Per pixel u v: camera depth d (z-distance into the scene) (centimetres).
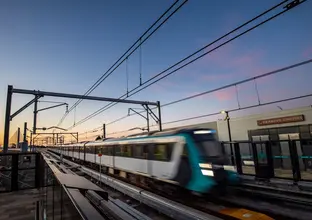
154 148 1246
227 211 794
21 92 1375
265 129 1959
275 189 973
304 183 994
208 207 854
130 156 1512
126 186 1065
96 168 2248
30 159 1262
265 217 719
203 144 1019
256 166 1220
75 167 2206
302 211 776
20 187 1209
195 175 960
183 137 1042
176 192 1118
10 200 997
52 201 364
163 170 1152
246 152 2041
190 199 995
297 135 1741
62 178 332
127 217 366
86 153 2630
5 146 1234
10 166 1200
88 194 427
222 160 1005
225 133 2253
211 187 927
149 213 827
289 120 1789
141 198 907
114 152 1791
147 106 2019
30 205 921
